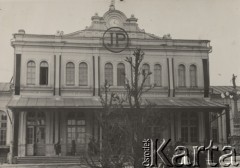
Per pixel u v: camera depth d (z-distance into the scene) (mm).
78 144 32375
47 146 32500
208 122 34188
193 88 34781
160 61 34625
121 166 16844
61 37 34062
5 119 34594
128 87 18766
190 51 34969
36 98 33406
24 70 33594
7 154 32656
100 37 34281
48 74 33875
